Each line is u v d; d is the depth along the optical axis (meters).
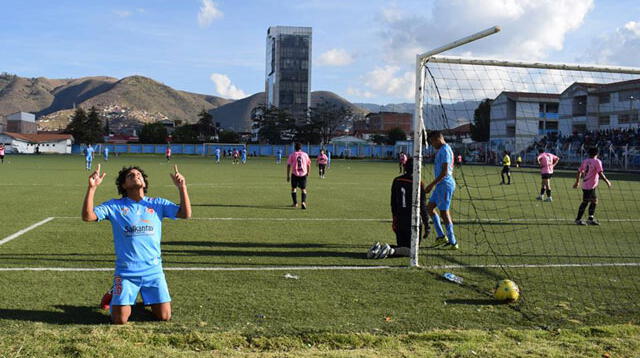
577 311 5.15
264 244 8.41
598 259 7.74
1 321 4.51
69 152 100.25
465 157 57.22
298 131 110.25
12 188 18.69
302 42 155.12
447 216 8.34
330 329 4.44
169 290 5.59
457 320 4.79
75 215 11.40
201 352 3.96
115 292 4.50
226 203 14.63
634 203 16.66
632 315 5.05
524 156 51.81
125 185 4.74
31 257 7.07
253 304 5.15
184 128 110.75
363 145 93.19
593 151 11.34
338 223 10.95
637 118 49.62
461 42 6.19
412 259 6.98
